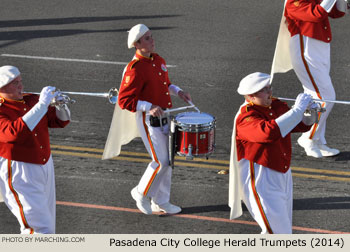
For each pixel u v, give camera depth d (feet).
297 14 59.52
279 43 63.41
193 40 98.32
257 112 43.11
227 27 103.76
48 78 84.53
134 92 48.85
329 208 54.19
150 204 53.31
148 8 114.21
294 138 67.77
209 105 76.18
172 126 48.11
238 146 43.96
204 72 86.22
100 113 74.08
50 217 44.24
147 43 48.91
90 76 85.35
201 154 47.78
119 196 56.34
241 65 88.48
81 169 61.31
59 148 65.57
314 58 60.85
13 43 97.91
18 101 43.88
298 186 57.98
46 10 114.11
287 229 43.60
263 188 43.14
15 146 42.57
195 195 56.49
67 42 98.17
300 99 41.93
